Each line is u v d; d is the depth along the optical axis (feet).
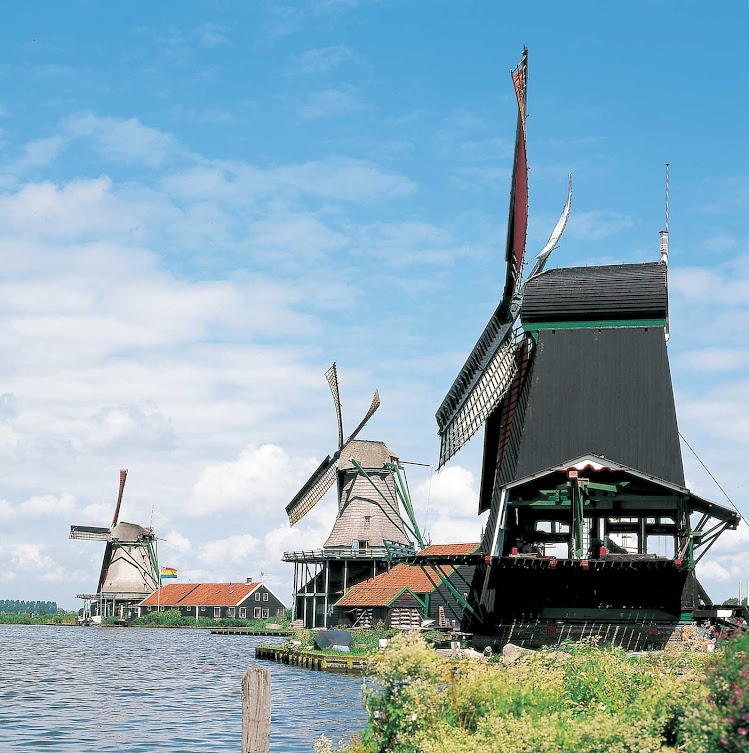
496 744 40.65
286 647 178.19
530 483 119.14
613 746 39.47
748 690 37.24
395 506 235.81
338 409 238.89
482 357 128.16
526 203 125.80
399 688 47.19
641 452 119.34
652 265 126.72
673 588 112.78
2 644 237.66
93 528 408.05
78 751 69.41
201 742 74.02
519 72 123.95
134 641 261.44
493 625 118.83
